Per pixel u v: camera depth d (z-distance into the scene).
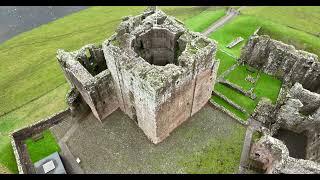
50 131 39.34
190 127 38.84
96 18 67.00
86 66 38.47
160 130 35.16
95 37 60.38
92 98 35.38
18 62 55.28
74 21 66.69
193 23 60.16
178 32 34.66
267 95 43.62
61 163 35.09
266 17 62.97
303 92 35.62
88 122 39.81
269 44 44.28
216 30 57.50
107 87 36.56
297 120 36.78
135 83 31.03
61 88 47.81
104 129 39.03
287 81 44.62
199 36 33.91
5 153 38.06
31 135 39.03
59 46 58.44
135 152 36.88
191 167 35.50
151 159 36.25
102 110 38.34
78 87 36.69
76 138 38.50
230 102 41.31
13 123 43.03
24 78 51.31
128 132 38.62
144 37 35.72
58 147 37.78
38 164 34.97
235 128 38.62
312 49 52.00
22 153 37.47
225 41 54.47
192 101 37.03
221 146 37.06
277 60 44.19
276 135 38.72
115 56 31.64
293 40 54.03
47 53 56.66
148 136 37.69
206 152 36.62
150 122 34.06
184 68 30.77
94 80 34.38
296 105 34.62
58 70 51.78
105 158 36.56
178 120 37.66
